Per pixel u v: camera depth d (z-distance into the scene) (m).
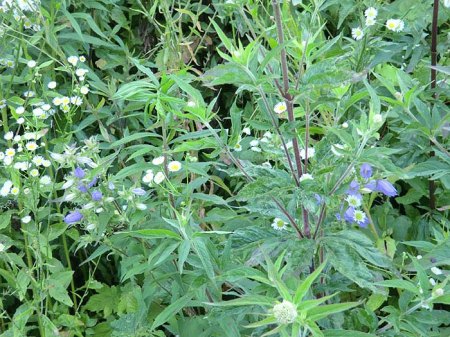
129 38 1.15
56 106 0.99
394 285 0.53
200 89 1.11
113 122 1.00
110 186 0.68
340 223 0.59
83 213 0.67
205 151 1.00
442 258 0.58
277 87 0.55
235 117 0.58
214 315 0.56
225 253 0.57
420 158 0.80
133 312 0.77
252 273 0.52
